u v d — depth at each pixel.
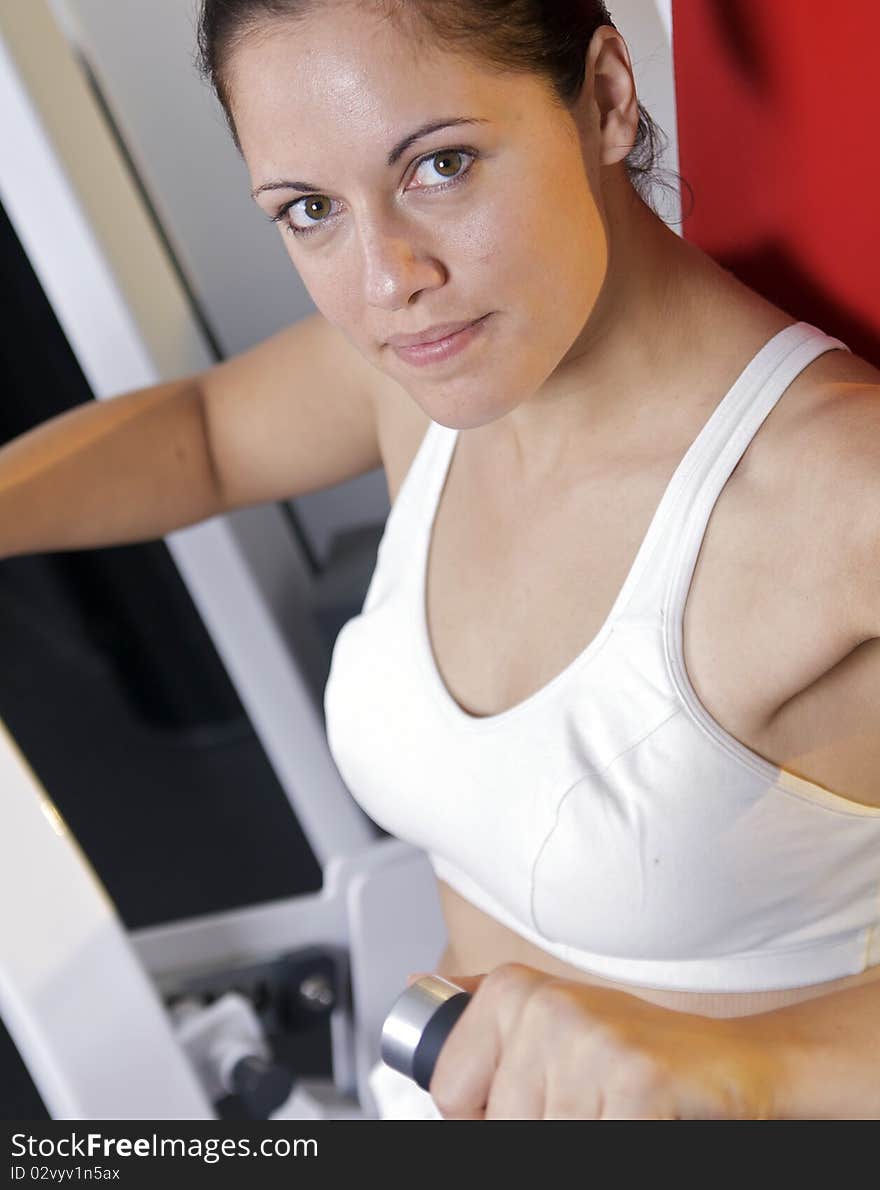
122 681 1.84
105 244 1.45
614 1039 0.60
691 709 0.92
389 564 1.16
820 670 0.87
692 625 0.92
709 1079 0.61
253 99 0.77
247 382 1.37
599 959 1.03
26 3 1.40
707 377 0.96
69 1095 1.15
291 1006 1.63
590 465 1.01
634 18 1.14
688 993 1.01
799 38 0.96
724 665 0.91
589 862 0.95
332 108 0.75
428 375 0.84
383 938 1.61
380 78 0.74
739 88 1.04
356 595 1.68
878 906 1.00
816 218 1.02
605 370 0.98
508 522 1.06
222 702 1.81
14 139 1.39
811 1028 0.70
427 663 1.08
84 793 1.87
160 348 1.51
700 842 0.94
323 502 1.86
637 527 0.97
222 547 1.54
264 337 1.80
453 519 1.12
